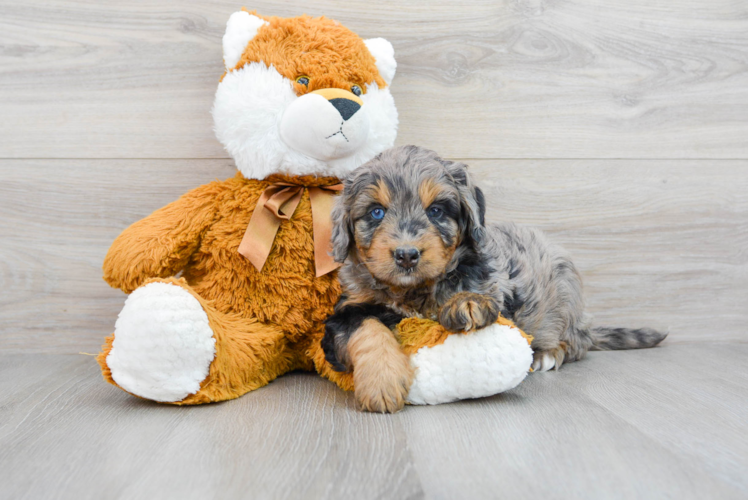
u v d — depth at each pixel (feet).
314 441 5.41
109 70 9.49
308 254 7.72
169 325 6.25
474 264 7.07
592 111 10.07
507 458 4.98
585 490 4.38
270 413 6.34
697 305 10.35
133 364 6.31
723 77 10.23
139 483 4.58
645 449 5.20
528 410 6.34
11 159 9.48
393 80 9.79
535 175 10.08
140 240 7.52
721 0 10.12
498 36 9.87
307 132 7.30
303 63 7.54
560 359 8.50
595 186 10.14
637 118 10.13
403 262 6.15
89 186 9.58
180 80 9.56
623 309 10.30
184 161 9.66
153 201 9.66
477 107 9.93
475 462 4.89
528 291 7.93
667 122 10.18
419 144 9.93
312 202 7.80
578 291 8.89
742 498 4.28
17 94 9.42
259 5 9.51
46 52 9.40
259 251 7.46
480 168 10.02
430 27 9.78
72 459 5.09
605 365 8.70
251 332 7.52
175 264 7.78
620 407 6.48
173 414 6.38
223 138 7.84
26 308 9.64
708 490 4.40
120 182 9.61
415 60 9.80
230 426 5.90
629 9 10.02
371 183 6.61
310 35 7.68
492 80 9.92
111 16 9.43
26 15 9.35
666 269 10.30
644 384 7.52
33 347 9.70
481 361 6.30
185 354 6.34
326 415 6.22
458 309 6.16
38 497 4.38
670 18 10.09
